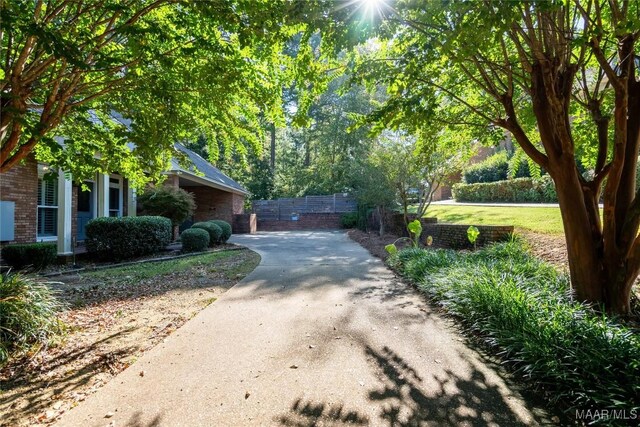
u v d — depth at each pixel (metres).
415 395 2.71
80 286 6.65
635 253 4.07
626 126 3.96
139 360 3.38
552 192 14.27
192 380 2.97
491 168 19.19
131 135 4.32
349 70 4.78
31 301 4.07
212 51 4.13
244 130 5.52
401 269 7.54
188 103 4.86
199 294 5.91
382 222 14.59
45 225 10.47
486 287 4.32
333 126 28.05
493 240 8.80
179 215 13.31
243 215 21.66
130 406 2.61
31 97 4.53
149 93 4.36
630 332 3.12
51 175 4.86
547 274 5.20
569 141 4.21
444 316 4.57
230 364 3.26
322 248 12.47
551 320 3.37
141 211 14.45
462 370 3.11
